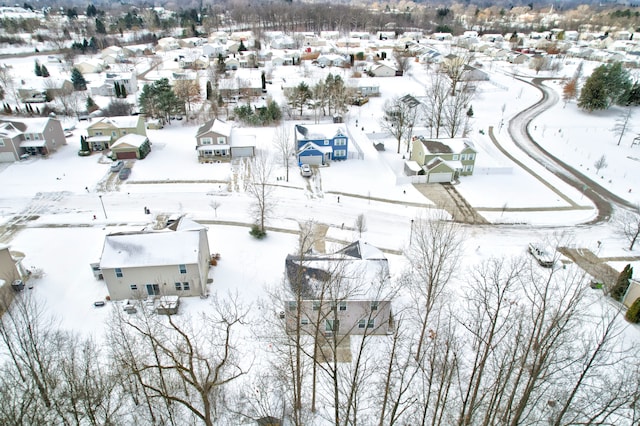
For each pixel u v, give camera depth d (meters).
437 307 33.19
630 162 67.81
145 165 60.72
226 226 45.75
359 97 95.38
